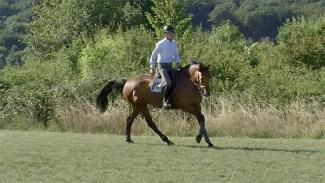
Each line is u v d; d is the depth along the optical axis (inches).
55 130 882.8
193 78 641.0
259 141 718.5
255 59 1344.7
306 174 501.7
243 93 918.4
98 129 848.3
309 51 1242.0
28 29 2146.9
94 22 1923.0
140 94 672.4
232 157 575.5
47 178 478.0
